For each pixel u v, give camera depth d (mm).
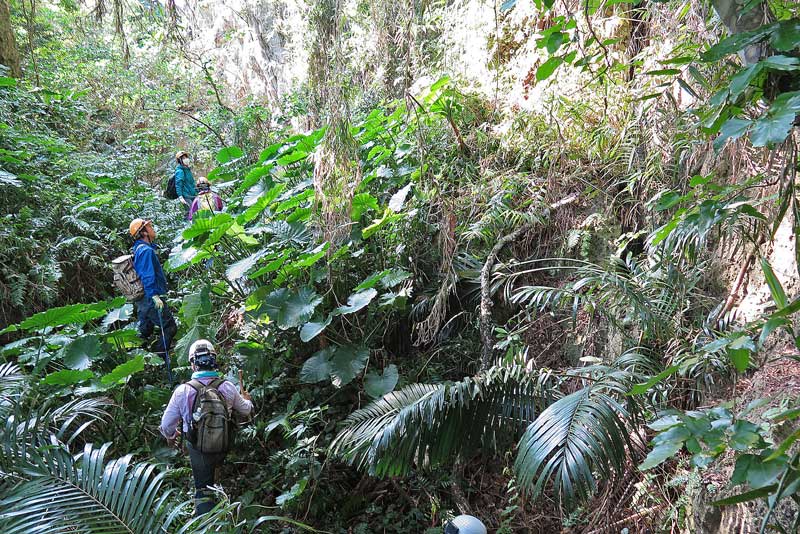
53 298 6672
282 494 4875
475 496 4840
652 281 4125
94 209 7566
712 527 3148
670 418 1926
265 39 12094
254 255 5699
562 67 5734
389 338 6070
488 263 5445
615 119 5250
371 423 4109
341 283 5918
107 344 5727
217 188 8438
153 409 5586
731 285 3865
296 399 5391
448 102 6406
